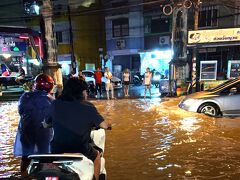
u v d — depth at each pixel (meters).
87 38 32.44
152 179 4.45
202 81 15.19
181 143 6.33
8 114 11.59
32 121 3.91
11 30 18.83
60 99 3.24
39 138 3.91
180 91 15.34
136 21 28.28
